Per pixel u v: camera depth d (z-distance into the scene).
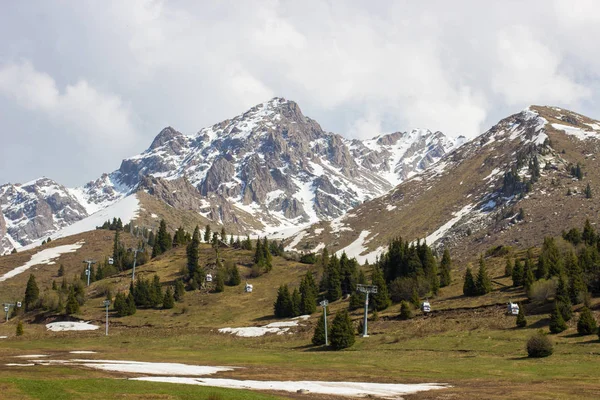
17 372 65.81
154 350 123.19
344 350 114.94
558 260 140.62
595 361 84.25
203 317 171.38
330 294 174.62
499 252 199.12
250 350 122.81
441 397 58.66
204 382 64.56
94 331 164.00
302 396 57.12
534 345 90.69
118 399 47.97
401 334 122.31
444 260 184.75
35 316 191.88
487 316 123.25
